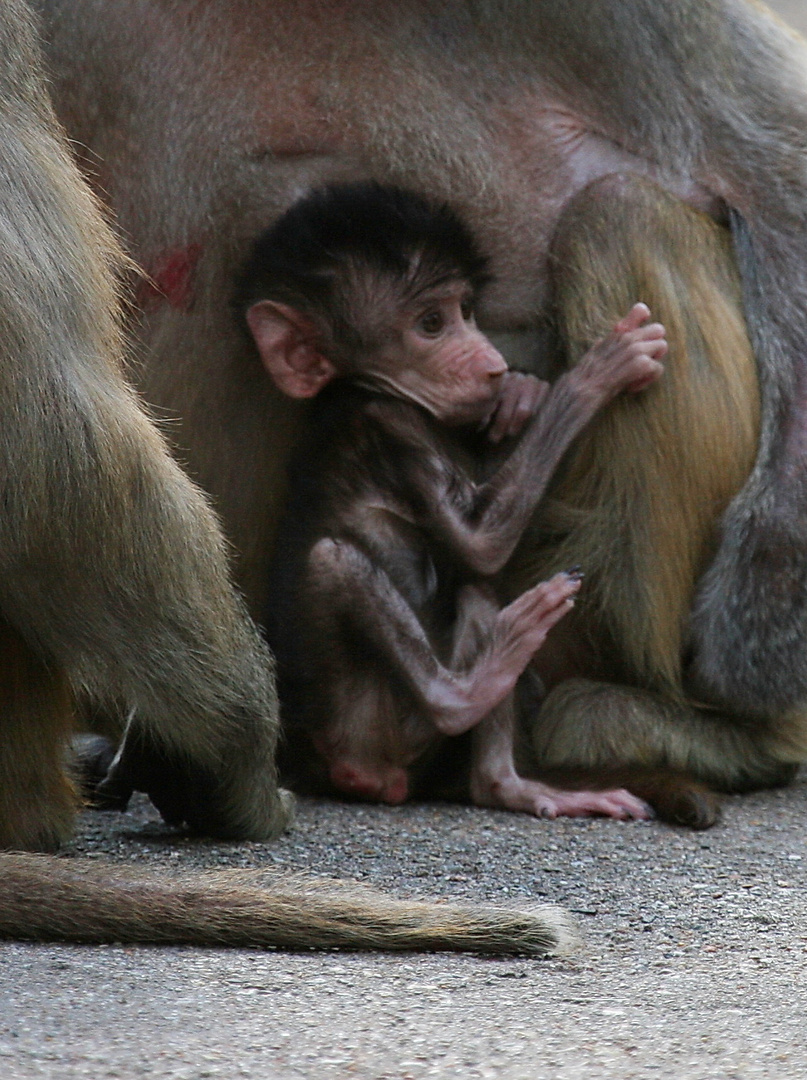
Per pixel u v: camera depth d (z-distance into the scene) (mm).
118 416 8422
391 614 11117
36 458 8078
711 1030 6551
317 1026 6469
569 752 11844
